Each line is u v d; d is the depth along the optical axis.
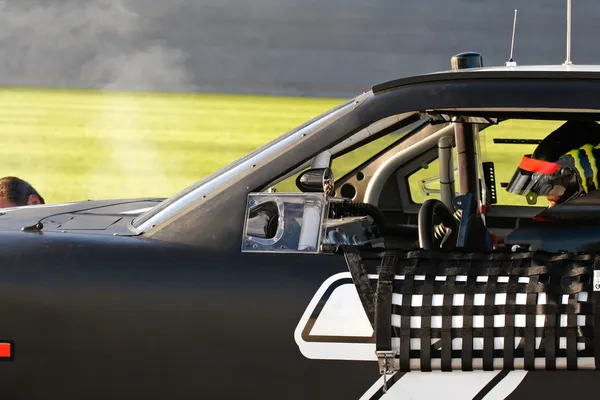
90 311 5.45
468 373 5.29
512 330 5.20
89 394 5.49
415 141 7.59
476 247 6.57
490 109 5.40
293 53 39.09
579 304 5.17
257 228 5.57
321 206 5.53
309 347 5.32
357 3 40.41
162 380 5.43
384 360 5.24
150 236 5.70
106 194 21.14
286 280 5.38
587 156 6.11
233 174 5.69
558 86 5.30
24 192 9.27
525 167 6.29
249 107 34.00
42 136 28.38
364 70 37.72
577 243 5.88
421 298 5.28
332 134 5.59
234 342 5.36
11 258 5.61
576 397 5.24
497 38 37.16
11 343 5.49
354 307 5.30
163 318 5.41
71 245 5.66
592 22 35.59
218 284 5.41
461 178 7.30
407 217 7.90
